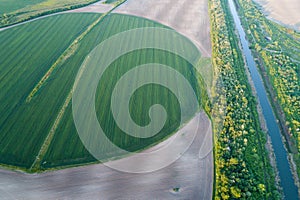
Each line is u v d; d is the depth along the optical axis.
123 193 51.88
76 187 52.41
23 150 58.41
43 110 67.38
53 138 60.97
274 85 78.81
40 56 84.88
